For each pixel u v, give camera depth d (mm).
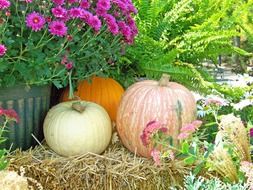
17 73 1270
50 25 1201
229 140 1240
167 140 1284
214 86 1698
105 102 1546
